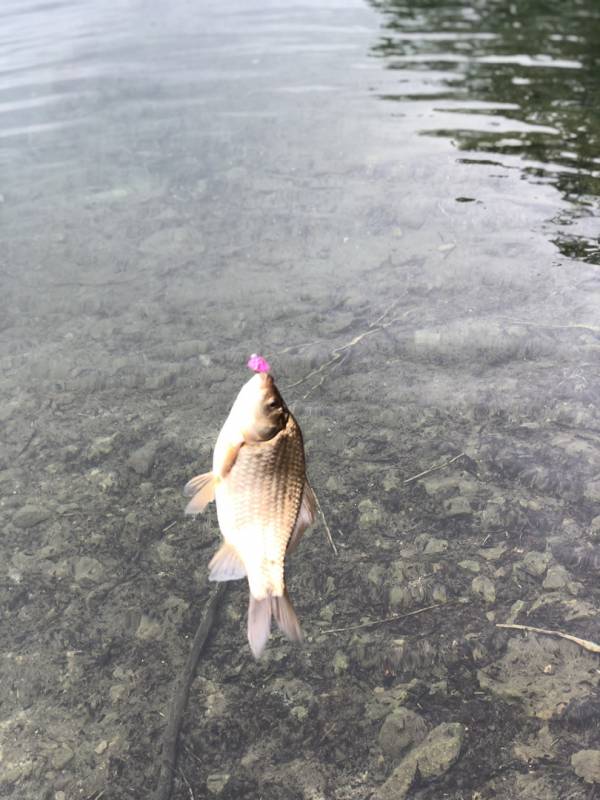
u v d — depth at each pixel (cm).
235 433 33
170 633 53
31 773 45
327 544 60
